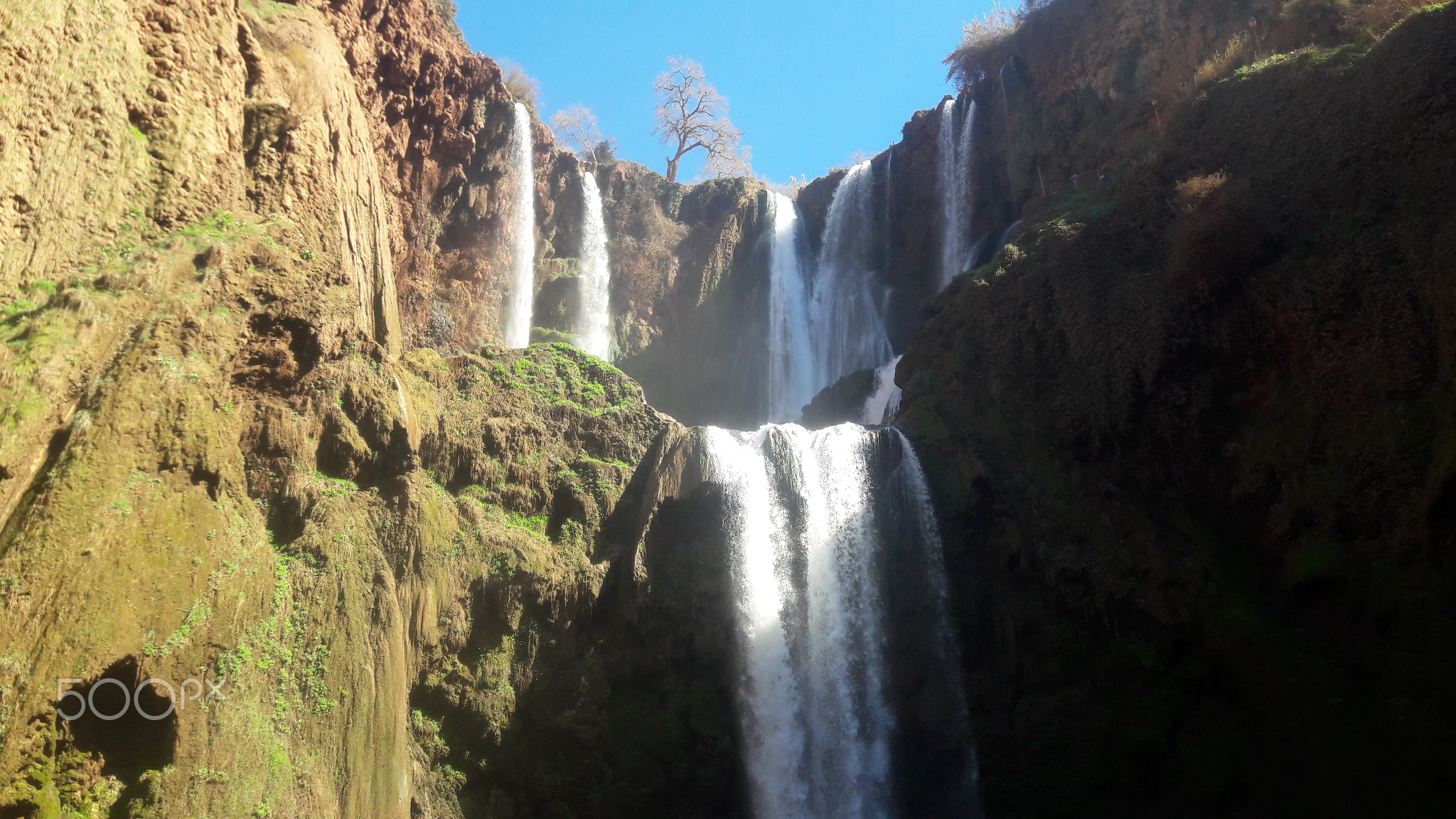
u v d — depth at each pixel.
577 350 21.97
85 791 12.82
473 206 30.83
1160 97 28.70
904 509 21.42
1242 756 17.06
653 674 19.27
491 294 31.67
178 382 15.05
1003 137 35.25
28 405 13.64
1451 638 15.10
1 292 14.74
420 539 17.41
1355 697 15.99
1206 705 17.75
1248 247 19.34
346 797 15.13
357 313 18.58
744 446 21.34
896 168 40.12
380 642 16.31
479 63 30.22
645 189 41.59
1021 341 22.89
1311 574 17.09
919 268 38.66
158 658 13.44
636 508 20.19
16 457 13.28
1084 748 18.72
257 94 19.69
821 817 19.62
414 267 28.56
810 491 21.50
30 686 12.41
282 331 16.94
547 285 35.56
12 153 15.27
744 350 39.75
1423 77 17.73
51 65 16.06
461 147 29.94
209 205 17.80
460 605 17.67
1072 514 20.50
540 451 19.97
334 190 20.28
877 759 20.02
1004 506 21.03
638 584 19.19
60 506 13.24
